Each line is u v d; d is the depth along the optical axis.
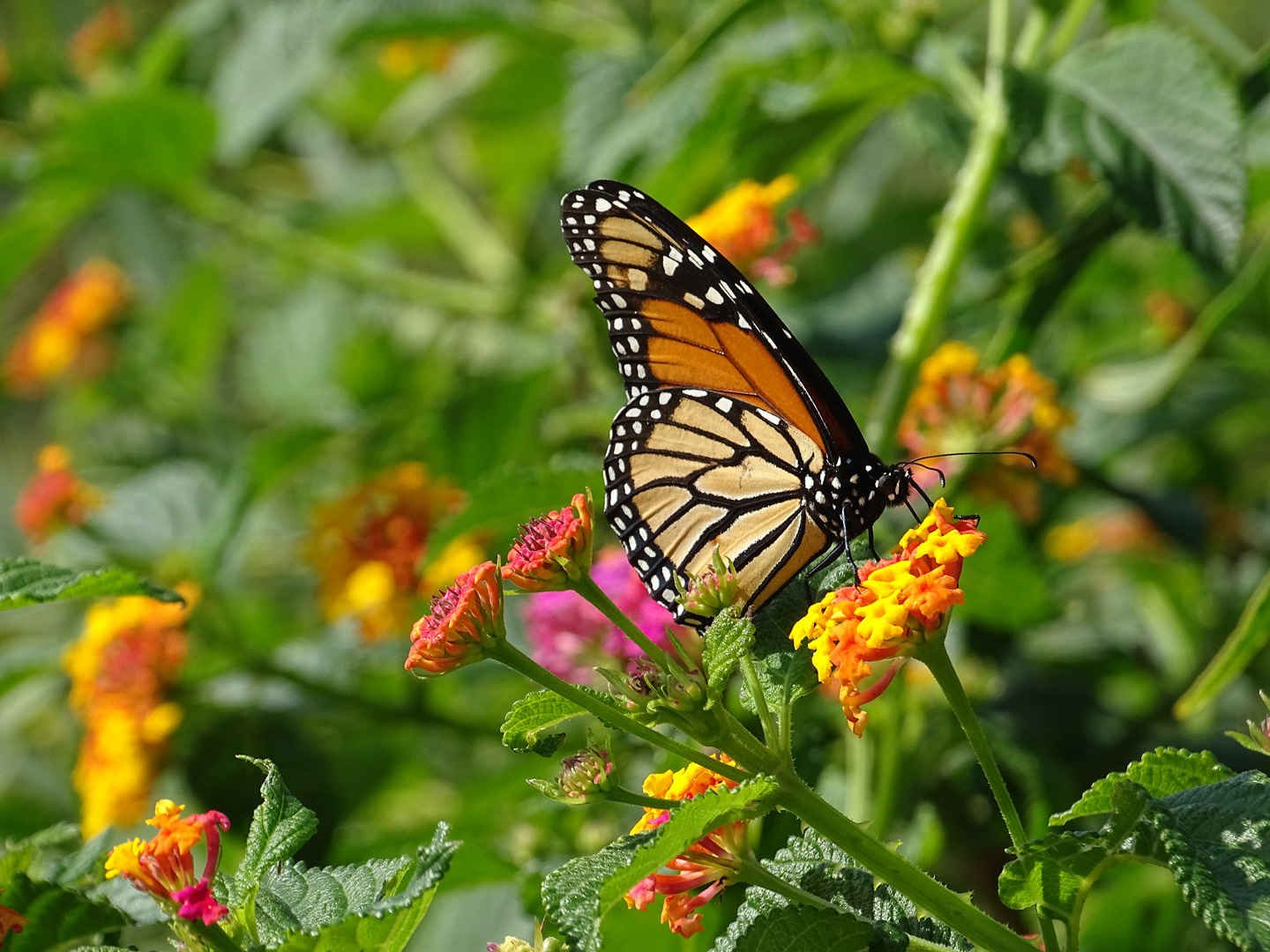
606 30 0.96
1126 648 0.86
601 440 0.86
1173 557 0.88
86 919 0.68
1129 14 0.82
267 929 0.68
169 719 0.82
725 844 0.69
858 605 0.68
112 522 0.88
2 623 0.97
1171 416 0.88
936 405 0.79
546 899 0.67
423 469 0.85
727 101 0.83
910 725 0.79
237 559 0.85
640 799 0.68
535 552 0.69
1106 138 0.77
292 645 0.85
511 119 1.00
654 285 0.74
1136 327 0.91
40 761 0.98
